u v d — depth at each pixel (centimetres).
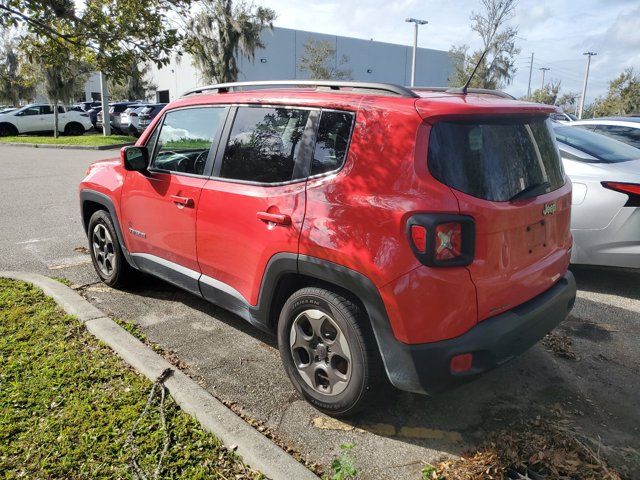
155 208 424
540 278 311
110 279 506
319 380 318
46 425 288
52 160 1692
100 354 369
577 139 555
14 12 398
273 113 344
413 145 271
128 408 305
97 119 3017
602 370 376
